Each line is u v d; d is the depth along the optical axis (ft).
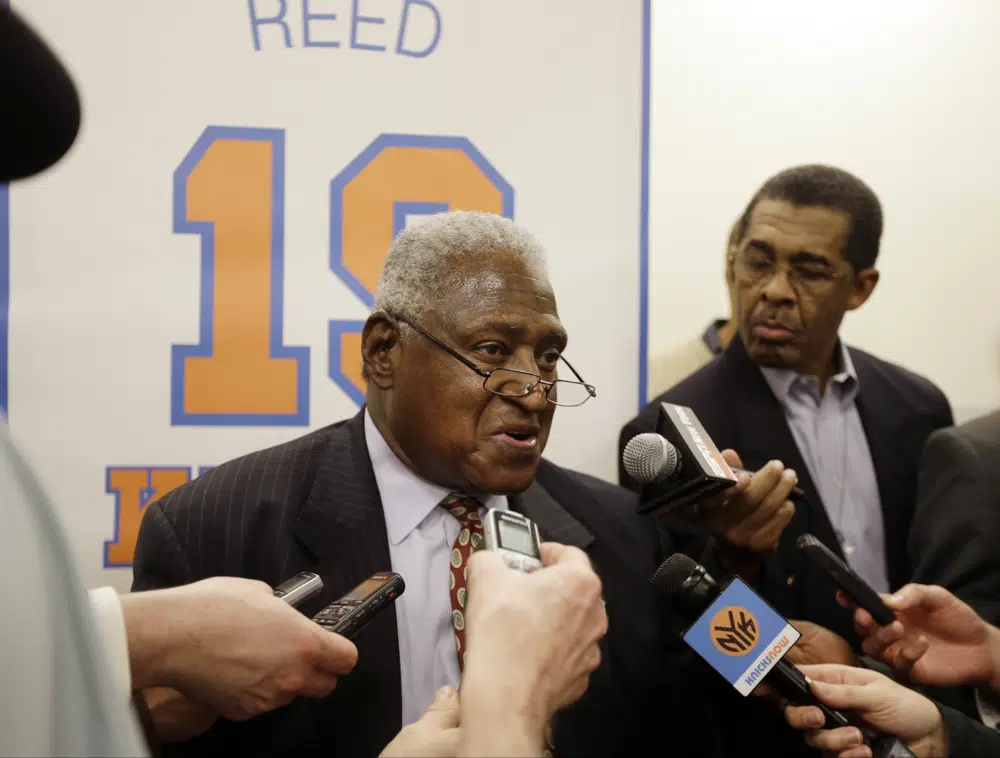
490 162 5.91
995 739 4.42
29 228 5.52
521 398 3.80
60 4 5.57
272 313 5.73
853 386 6.01
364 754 3.71
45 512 1.23
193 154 5.67
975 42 6.18
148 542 4.10
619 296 5.94
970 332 6.13
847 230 5.90
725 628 3.81
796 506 5.72
